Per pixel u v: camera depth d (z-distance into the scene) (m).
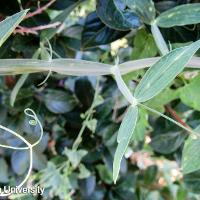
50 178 0.45
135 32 0.38
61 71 0.26
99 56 0.45
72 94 0.48
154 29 0.31
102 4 0.33
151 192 0.58
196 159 0.30
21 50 0.36
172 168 0.60
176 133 0.44
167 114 0.43
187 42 0.34
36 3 0.36
